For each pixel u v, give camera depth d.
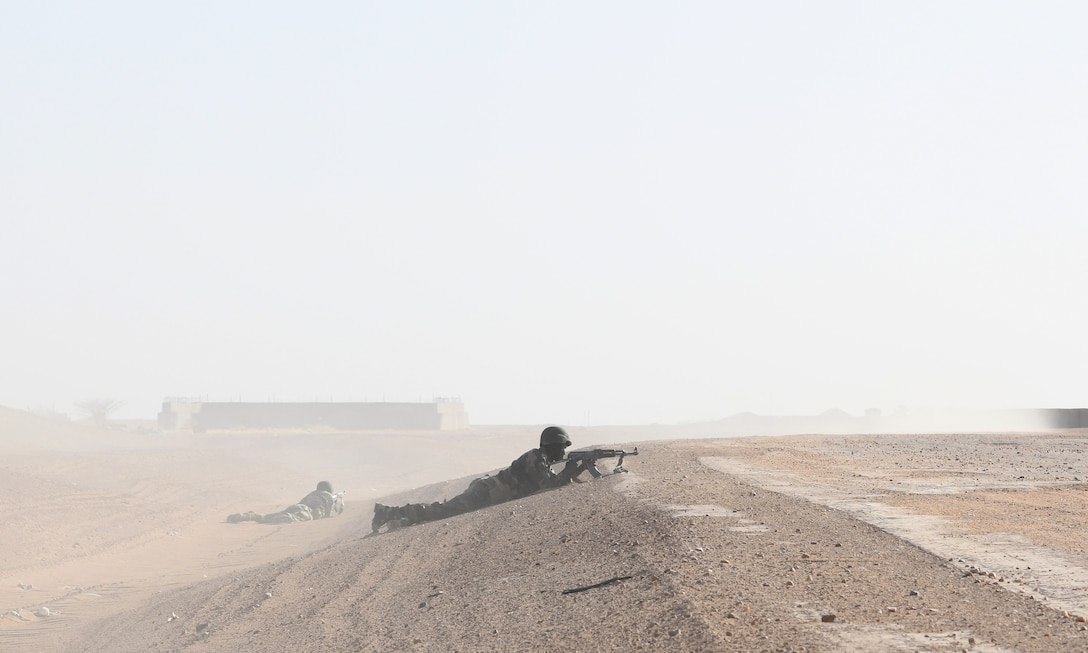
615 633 12.45
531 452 31.53
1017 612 12.05
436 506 31.16
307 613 19.14
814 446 40.50
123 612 26.27
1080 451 37.09
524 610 14.86
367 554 25.53
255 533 48.22
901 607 12.39
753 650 10.83
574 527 21.25
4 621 26.52
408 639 14.92
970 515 19.62
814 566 14.99
